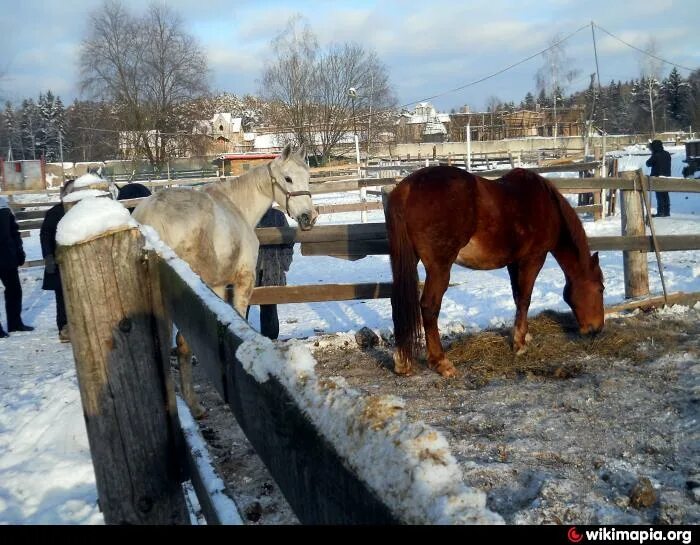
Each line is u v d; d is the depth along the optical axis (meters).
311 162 36.56
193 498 2.02
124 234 1.47
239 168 34.19
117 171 36.59
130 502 1.55
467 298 7.45
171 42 36.59
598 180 5.92
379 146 38.78
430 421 3.60
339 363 4.84
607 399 3.77
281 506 2.70
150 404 1.54
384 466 0.65
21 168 28.44
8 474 3.19
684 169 21.00
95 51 35.50
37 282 11.08
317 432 0.76
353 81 35.91
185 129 37.62
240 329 1.05
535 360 4.69
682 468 2.85
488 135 48.12
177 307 1.43
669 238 6.02
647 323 5.48
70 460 3.30
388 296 5.16
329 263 11.19
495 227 4.49
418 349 4.42
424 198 4.26
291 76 35.25
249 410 1.00
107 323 1.47
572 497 2.61
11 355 6.11
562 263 5.04
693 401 3.61
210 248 3.91
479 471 2.86
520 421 3.51
